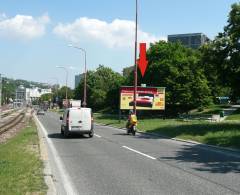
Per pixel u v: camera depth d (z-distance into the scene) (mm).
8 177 11133
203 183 11391
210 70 34719
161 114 74188
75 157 17375
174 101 70938
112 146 22469
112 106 94438
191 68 71312
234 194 9961
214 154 18781
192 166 14734
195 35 145125
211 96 73000
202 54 34438
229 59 33125
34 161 14797
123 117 67438
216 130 30125
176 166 14711
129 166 14688
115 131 37438
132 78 80375
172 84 70688
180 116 64688
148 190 10391
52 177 11938
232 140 23281
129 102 58969
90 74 121375
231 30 33250
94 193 10055
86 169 13984
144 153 18938
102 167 14438
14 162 14234
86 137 29609
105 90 114812
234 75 33125
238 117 60906
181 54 74625
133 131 32406
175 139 27750
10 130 40281
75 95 128625
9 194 8969
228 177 12398
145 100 60219
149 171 13516
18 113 108000
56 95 178625
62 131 31828
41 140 25281
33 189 9797
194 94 71312
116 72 127000
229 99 34594
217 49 33406
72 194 9961
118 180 11836
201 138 25828
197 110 76812
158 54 75375
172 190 10406
